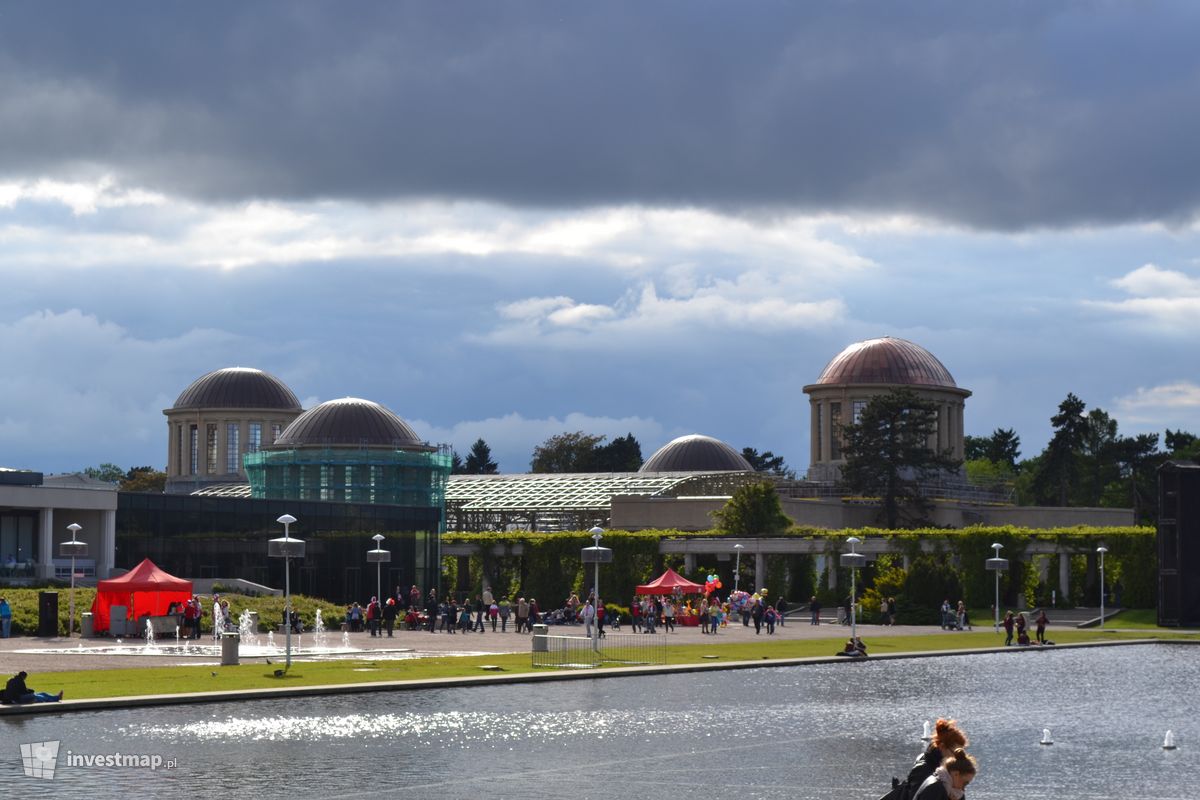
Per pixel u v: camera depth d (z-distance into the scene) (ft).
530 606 353.10
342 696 190.70
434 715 171.63
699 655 271.49
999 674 243.19
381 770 133.39
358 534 460.96
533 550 513.04
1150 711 185.57
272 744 147.13
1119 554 459.73
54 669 217.77
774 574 495.82
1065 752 149.59
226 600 342.64
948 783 80.64
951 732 84.84
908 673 244.63
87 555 398.83
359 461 550.77
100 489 393.50
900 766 138.10
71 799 118.62
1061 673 246.47
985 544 466.70
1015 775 135.33
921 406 594.24
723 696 199.00
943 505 599.98
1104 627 411.34
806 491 604.49
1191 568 403.13
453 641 307.78
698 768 136.26
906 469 604.49
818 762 140.05
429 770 133.69
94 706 171.12
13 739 147.84
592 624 329.72
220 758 138.62
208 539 420.77
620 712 177.78
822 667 258.16
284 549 215.51
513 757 141.28
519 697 193.88
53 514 402.52
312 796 121.39
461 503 619.26
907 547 475.31
